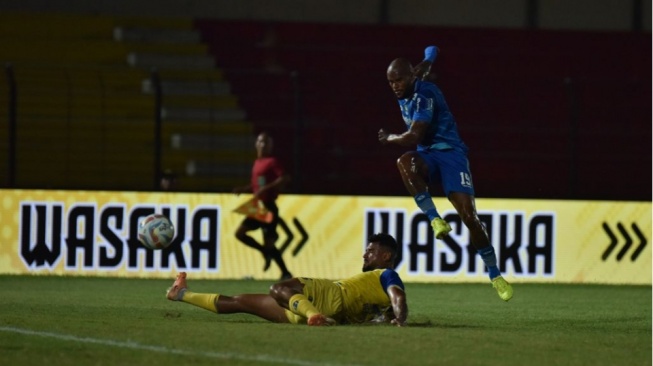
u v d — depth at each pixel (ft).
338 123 240.53
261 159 175.83
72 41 252.42
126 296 144.15
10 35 251.80
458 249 183.32
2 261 175.83
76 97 236.22
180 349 82.99
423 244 183.01
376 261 103.45
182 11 261.24
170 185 186.19
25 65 194.08
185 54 254.88
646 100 251.80
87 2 257.55
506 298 112.68
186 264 179.01
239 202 180.45
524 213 185.26
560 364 79.15
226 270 180.24
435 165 111.04
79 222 176.76
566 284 184.85
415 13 267.18
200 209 179.42
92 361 77.15
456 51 260.42
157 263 178.19
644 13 267.39
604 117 244.63
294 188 188.14
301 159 188.96
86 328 96.12
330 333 92.43
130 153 230.27
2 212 175.73
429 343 87.81
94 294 146.41
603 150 237.66
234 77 250.78
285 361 77.41
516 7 267.59
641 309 141.49
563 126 243.40
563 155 236.84
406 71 108.99
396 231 183.21
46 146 226.17
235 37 260.42
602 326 113.60
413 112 109.91
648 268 188.44
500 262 184.44
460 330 99.91
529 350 86.22
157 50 254.68
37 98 233.76
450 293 163.22
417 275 182.80
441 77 227.40
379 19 266.77
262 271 181.57
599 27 267.39
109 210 177.37
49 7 256.32
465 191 110.32
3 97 232.53
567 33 265.54
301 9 265.75
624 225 188.03
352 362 77.41
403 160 110.42
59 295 143.54
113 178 228.22
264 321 104.94
